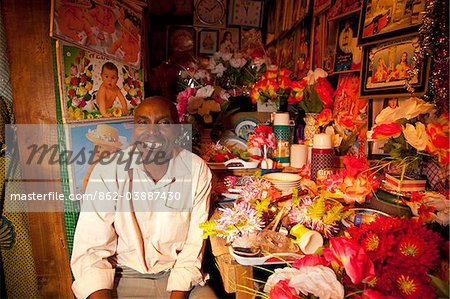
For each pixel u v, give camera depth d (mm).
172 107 1510
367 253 939
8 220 1661
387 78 1553
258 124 2412
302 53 2711
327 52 2219
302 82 2143
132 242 1490
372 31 1614
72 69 1693
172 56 3605
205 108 2246
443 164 1157
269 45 3660
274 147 2182
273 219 1452
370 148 1707
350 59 1928
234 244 1237
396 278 879
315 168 1808
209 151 2158
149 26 3412
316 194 1540
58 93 1679
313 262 973
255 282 1275
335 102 2105
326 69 2232
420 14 1337
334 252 887
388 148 1363
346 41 1968
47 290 1778
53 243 1761
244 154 2191
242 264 1169
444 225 1072
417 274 877
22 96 1646
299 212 1336
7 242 1673
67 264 1787
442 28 1165
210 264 2121
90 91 1791
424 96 1296
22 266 1720
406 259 899
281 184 1762
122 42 1949
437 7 1168
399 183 1344
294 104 2426
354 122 1890
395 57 1505
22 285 1733
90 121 1794
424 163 1386
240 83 2568
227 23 3621
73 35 1629
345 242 884
